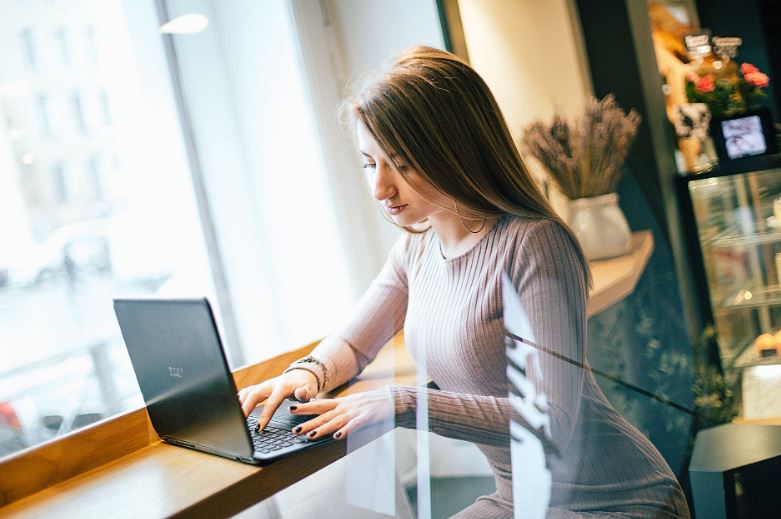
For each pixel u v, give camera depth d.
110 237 2.10
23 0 1.96
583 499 1.34
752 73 1.27
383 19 2.16
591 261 1.39
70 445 1.46
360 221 2.37
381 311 1.65
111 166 2.12
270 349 2.41
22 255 1.92
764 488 1.32
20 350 1.89
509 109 1.52
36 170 1.96
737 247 1.32
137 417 1.54
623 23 1.35
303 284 2.42
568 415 1.32
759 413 1.33
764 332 1.28
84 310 2.03
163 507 1.18
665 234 1.35
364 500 1.34
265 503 1.25
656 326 1.36
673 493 1.36
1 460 1.38
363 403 1.35
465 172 1.41
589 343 1.36
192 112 2.31
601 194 1.38
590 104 1.40
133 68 2.18
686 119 1.34
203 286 2.31
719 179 1.30
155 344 1.36
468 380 1.42
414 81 1.42
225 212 2.38
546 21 1.44
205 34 2.34
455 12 1.73
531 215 1.39
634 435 1.36
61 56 2.03
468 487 1.36
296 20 2.25
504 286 1.37
